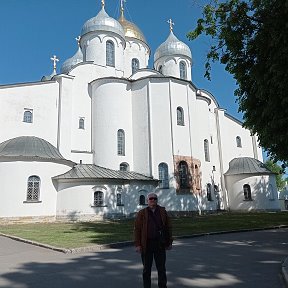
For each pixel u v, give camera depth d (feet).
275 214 113.80
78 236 57.00
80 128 115.24
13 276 29.37
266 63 38.78
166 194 106.73
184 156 112.27
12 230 69.15
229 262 34.94
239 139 156.25
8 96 103.04
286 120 38.04
